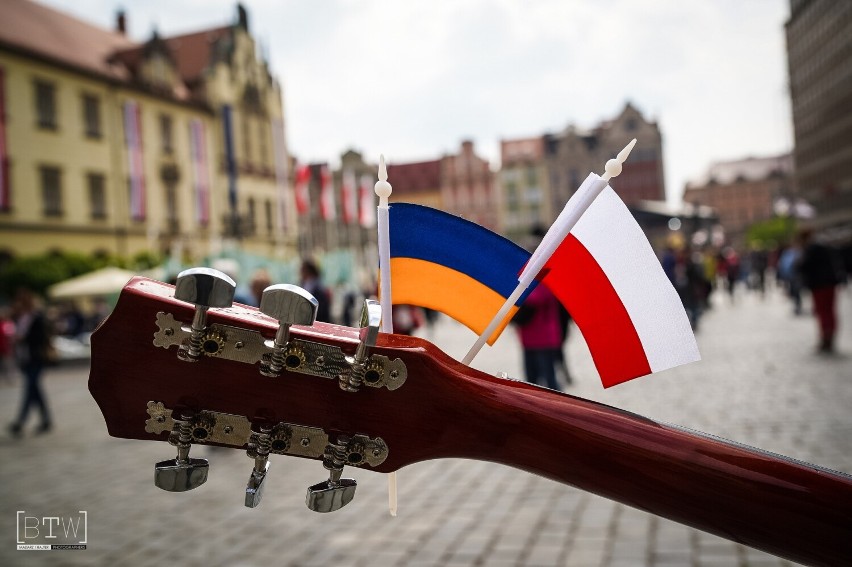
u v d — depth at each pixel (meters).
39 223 32.16
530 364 6.60
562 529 3.84
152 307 0.85
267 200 49.69
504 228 79.75
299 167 37.47
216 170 44.41
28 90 32.09
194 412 0.86
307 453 0.90
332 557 3.64
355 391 0.91
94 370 0.85
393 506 0.94
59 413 10.46
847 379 8.04
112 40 41.12
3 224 30.50
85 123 35.03
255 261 23.19
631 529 3.77
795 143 89.19
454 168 80.56
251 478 0.86
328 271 28.33
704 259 22.22
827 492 0.92
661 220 20.47
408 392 0.93
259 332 0.87
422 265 1.11
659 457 0.93
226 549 3.86
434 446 0.93
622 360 1.08
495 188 80.00
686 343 1.06
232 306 0.91
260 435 0.86
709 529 0.94
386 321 1.06
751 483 0.92
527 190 79.50
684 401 7.39
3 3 33.69
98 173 35.44
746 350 11.55
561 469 0.94
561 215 1.06
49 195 32.94
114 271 24.55
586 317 1.10
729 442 0.97
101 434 8.18
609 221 1.09
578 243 1.10
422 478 5.10
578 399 0.99
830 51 76.19
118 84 36.66
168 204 40.09
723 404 7.06
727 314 20.45
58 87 33.59
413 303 1.13
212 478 5.52
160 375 0.85
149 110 38.97
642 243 1.09
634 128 78.38
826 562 0.92
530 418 0.94
